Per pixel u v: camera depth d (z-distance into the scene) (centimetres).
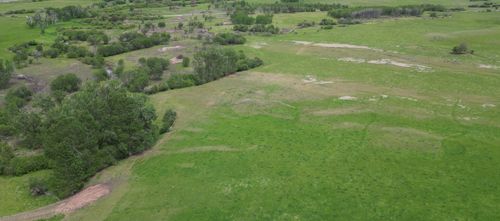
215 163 7988
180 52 16862
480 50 16038
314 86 12381
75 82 12950
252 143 8769
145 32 19975
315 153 8200
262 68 14588
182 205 6700
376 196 6694
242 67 14388
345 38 18625
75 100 9244
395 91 11731
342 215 6262
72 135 7700
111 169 8025
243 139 8988
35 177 8006
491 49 16125
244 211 6462
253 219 6266
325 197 6725
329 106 10719
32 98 12319
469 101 10850
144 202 6850
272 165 7812
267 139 8931
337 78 13125
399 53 15912
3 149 8812
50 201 7288
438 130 9062
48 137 7725
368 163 7738
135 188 7294
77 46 17550
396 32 19388
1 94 12825
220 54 13500
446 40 17600
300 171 7550
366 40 18112
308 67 14500
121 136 8394
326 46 17375
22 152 9125
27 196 7475
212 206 6625
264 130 9400
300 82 12812
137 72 13350
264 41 18675
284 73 13888
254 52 16738
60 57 16462
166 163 8088
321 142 8669
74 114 8494
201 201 6781
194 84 13012
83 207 6825
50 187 7431
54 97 11488
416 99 11038
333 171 7500
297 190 6950
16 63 15362
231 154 8312
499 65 14088
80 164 7581
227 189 7081
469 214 6166
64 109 9062
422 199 6575
